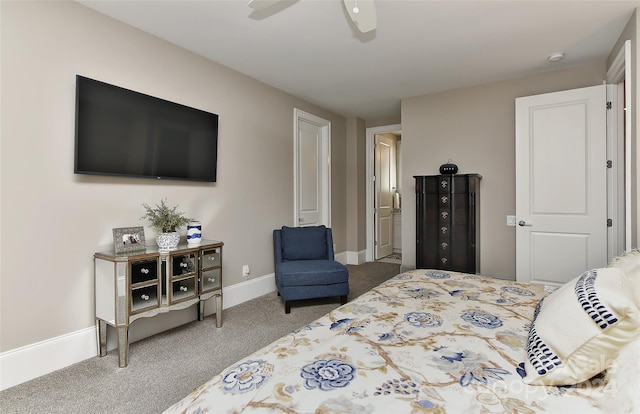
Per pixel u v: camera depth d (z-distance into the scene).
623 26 2.59
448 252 3.76
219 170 3.24
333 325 1.28
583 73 3.33
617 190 3.03
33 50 2.02
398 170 6.79
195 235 2.71
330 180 4.96
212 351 2.35
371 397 0.81
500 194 3.79
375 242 5.75
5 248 1.92
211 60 3.16
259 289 3.70
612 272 1.12
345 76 3.61
